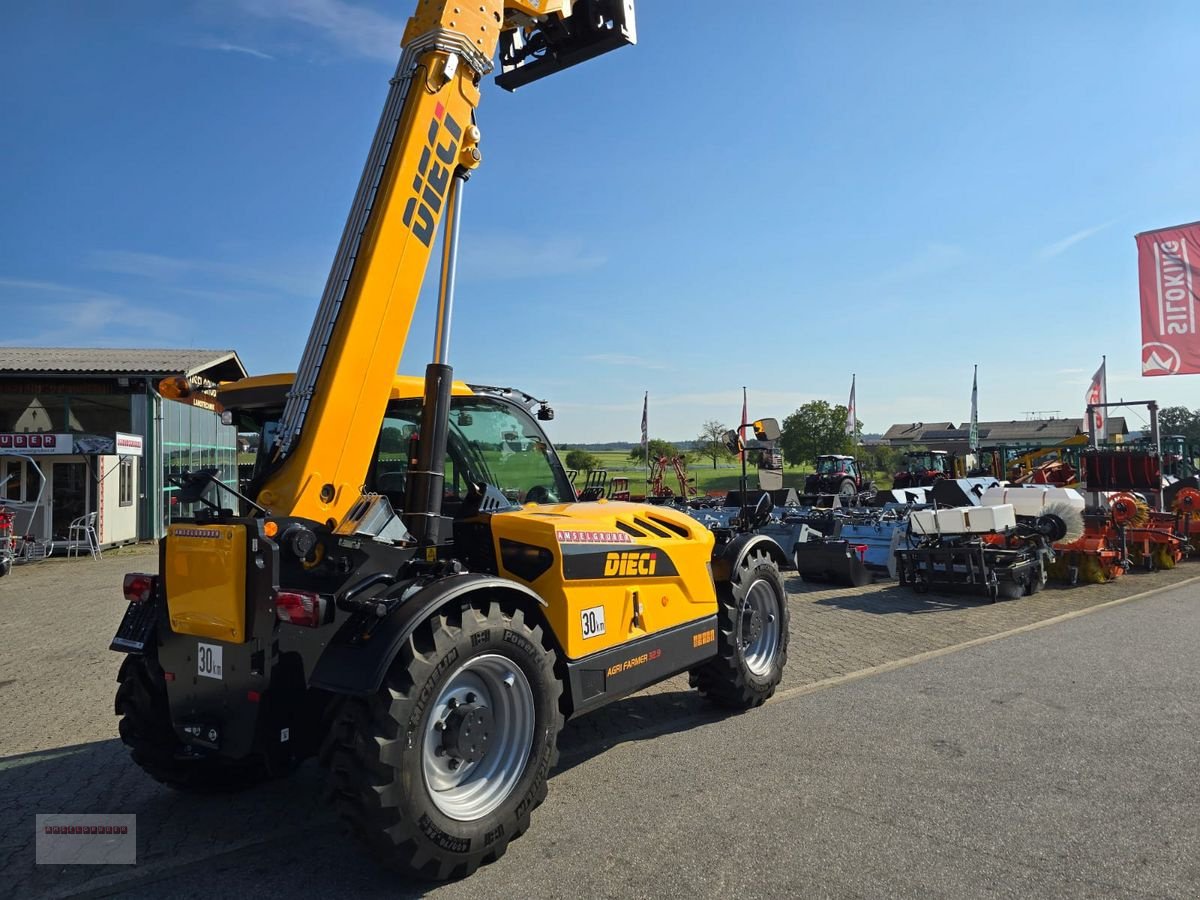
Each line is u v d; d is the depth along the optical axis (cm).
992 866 311
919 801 374
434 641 306
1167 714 498
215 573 319
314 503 327
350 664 295
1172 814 355
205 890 310
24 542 1620
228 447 2475
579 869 316
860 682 590
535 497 465
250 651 312
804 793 386
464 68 375
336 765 291
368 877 318
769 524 1264
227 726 323
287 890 309
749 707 524
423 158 358
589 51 446
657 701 556
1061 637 736
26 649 782
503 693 341
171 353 2227
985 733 468
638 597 431
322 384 333
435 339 371
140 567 1523
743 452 587
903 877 304
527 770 337
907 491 1769
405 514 364
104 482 1803
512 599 360
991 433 8319
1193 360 1491
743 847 331
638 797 386
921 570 1014
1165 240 1513
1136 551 1227
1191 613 851
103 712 561
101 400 1975
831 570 1085
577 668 386
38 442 1712
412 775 292
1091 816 354
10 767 452
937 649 695
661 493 1584
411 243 355
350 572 324
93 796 408
